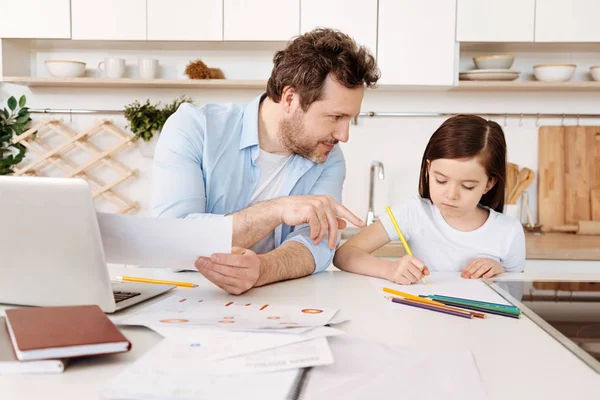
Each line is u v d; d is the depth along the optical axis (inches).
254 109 55.0
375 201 107.6
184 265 37.4
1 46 95.7
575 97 105.3
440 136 52.9
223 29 93.9
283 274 43.9
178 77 106.0
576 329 30.6
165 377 21.4
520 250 57.7
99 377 22.7
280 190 56.9
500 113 105.2
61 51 105.3
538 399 21.4
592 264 86.1
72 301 32.4
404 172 107.2
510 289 41.9
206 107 56.1
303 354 23.8
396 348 26.6
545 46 100.9
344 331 30.0
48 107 106.3
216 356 23.6
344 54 48.1
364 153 107.1
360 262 49.0
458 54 94.8
